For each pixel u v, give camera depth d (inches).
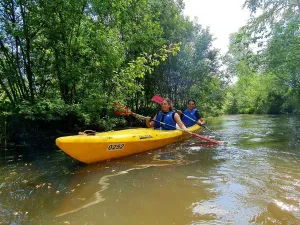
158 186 113.3
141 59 315.6
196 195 101.9
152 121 239.3
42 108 240.4
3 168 148.1
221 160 156.9
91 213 88.1
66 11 254.8
